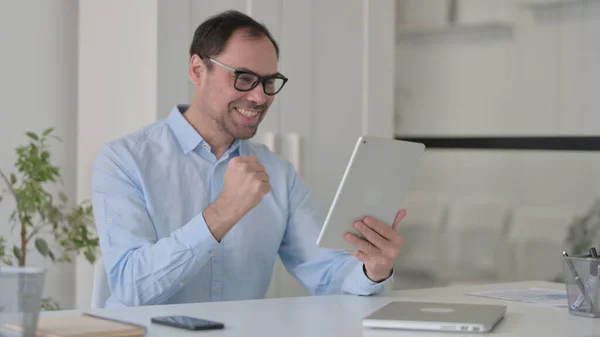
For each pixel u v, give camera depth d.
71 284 3.62
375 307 1.87
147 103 3.18
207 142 2.48
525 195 3.75
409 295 2.15
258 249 2.47
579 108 3.62
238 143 2.52
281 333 1.48
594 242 3.55
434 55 4.00
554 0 3.68
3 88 3.47
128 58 3.28
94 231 3.49
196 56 2.43
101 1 3.42
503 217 3.81
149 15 3.16
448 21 3.96
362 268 2.15
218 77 2.36
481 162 3.88
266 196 2.51
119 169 2.33
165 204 2.38
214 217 2.04
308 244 2.52
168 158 2.42
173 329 1.50
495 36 3.84
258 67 2.35
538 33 3.72
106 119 3.40
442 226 3.97
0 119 3.46
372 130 3.84
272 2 3.47
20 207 3.09
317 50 3.63
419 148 2.02
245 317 1.66
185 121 2.46
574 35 3.63
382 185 1.99
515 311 1.83
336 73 3.71
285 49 3.52
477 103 3.89
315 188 3.64
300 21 3.57
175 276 2.07
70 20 3.63
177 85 3.19
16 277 1.31
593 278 1.75
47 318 1.56
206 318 1.63
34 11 3.54
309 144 3.61
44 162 3.12
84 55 3.53
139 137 2.43
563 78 3.66
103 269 2.33
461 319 1.56
